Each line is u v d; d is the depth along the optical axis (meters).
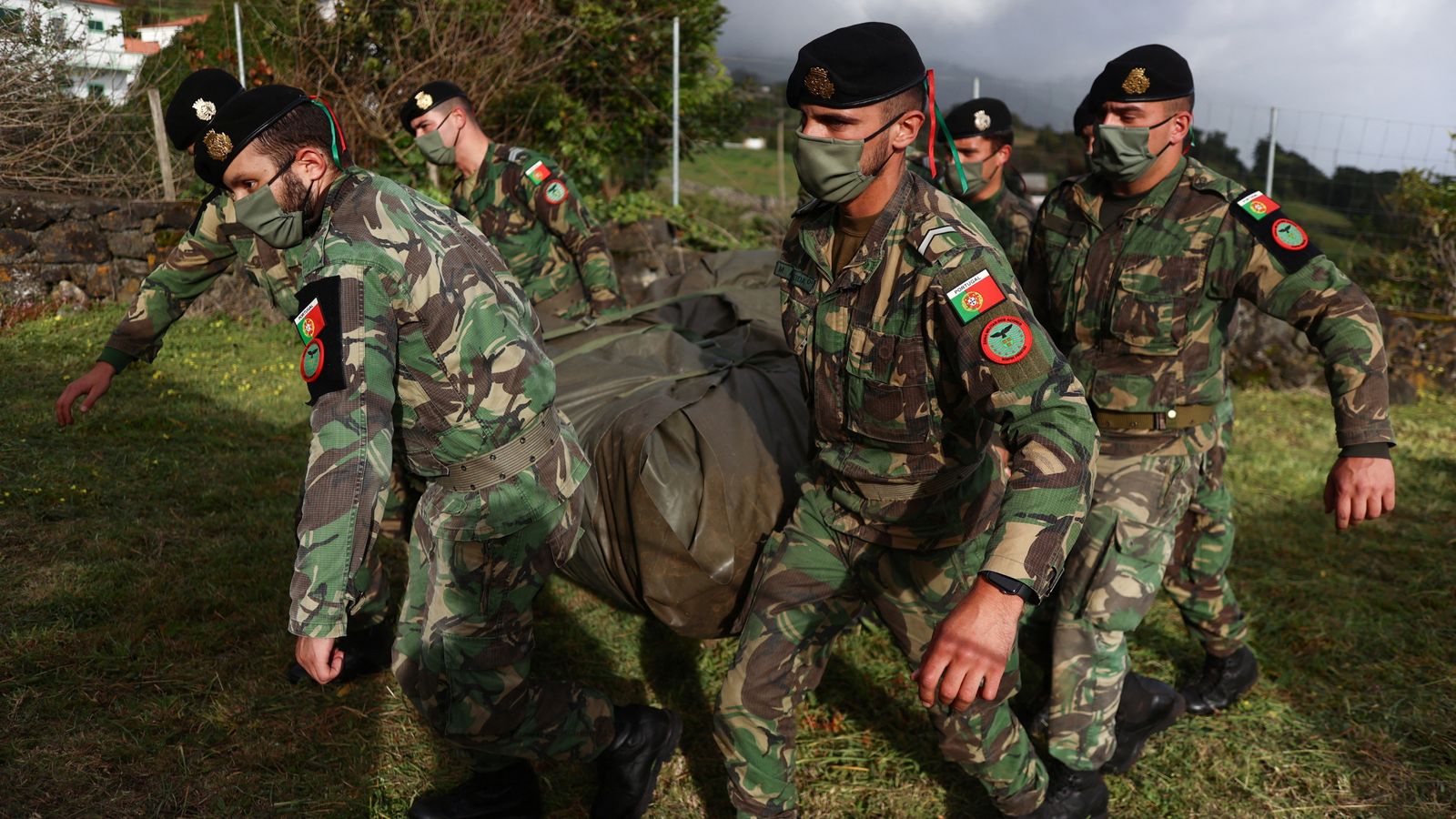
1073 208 2.47
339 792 2.25
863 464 1.83
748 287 3.78
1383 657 3.13
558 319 3.45
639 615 3.05
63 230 6.71
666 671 2.87
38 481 3.74
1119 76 2.26
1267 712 2.80
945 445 1.77
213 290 6.98
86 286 6.87
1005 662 1.33
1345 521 2.03
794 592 1.92
